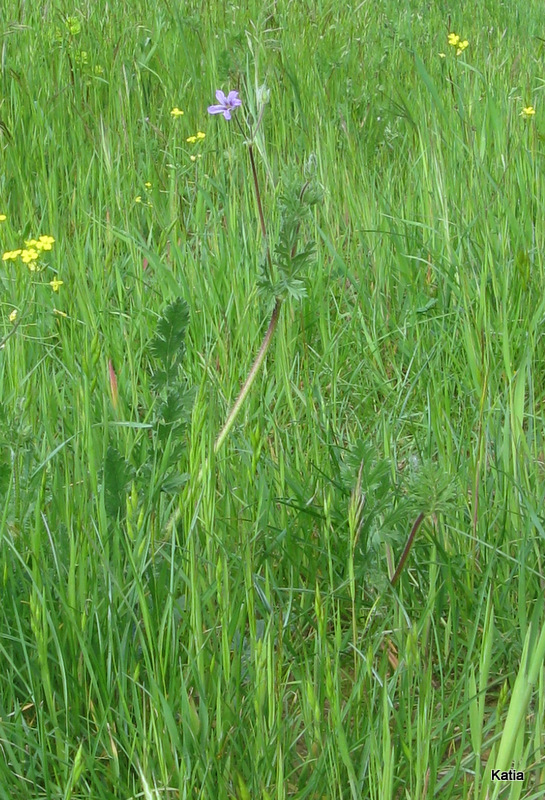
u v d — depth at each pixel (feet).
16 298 11.83
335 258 12.77
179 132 17.56
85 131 17.33
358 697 6.63
